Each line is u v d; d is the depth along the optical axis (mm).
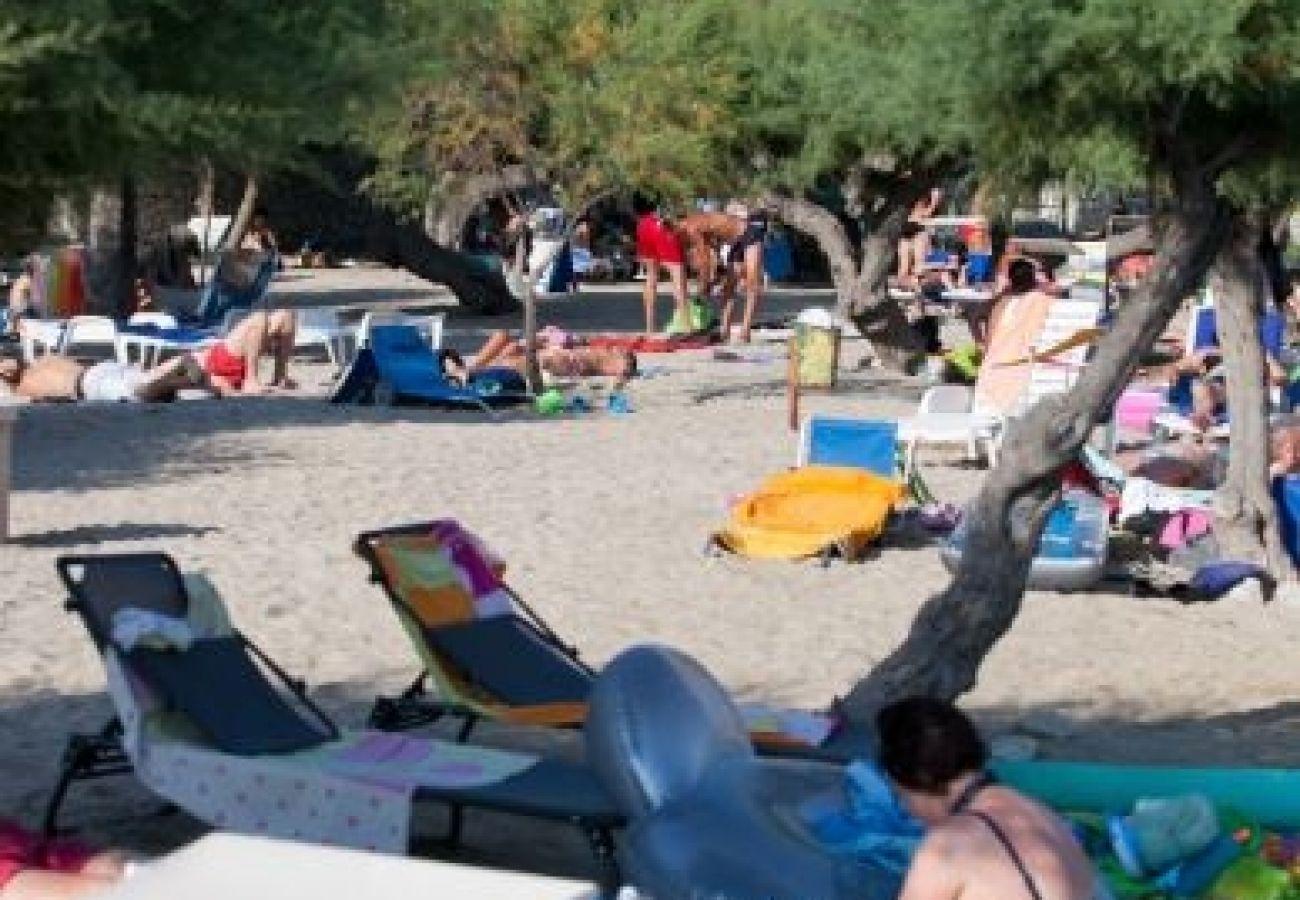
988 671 13203
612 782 8305
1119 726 11969
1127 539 16281
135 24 6684
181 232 49938
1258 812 9281
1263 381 16031
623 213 53500
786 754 9305
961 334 38469
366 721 11406
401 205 30797
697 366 32312
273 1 7074
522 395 26781
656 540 17172
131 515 17812
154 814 9938
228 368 27812
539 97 26594
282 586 14992
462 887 4484
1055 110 9445
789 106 27984
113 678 9172
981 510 10227
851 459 18562
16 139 6848
